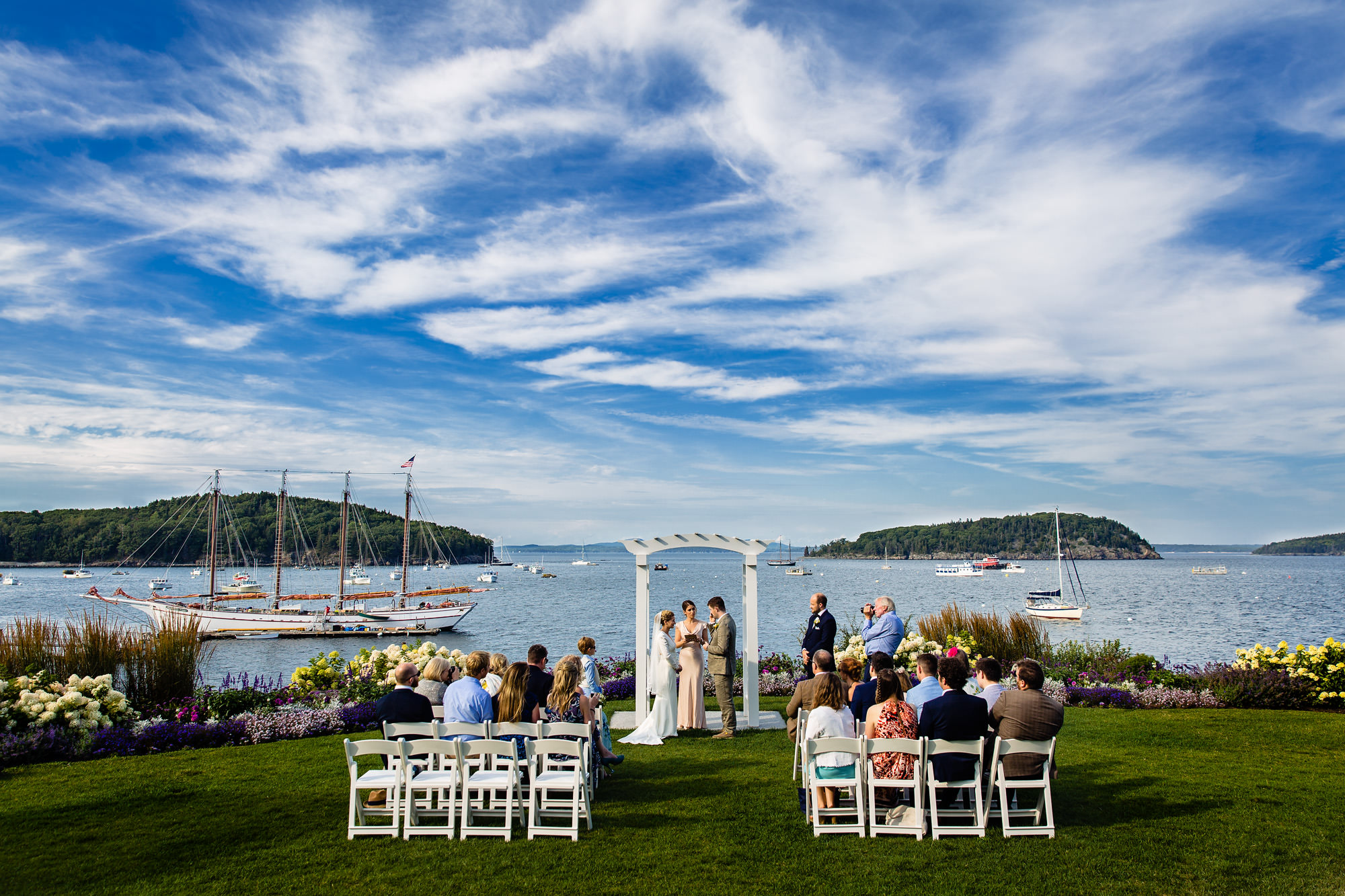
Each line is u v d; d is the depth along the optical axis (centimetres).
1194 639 4612
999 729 743
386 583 15200
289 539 18700
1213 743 1110
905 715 765
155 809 841
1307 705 1391
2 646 1358
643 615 1298
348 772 1006
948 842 710
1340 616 6525
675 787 906
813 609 1328
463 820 740
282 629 6191
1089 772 955
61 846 729
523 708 839
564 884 625
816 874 641
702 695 1231
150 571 18788
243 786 936
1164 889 606
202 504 14412
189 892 618
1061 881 623
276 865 672
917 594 10731
